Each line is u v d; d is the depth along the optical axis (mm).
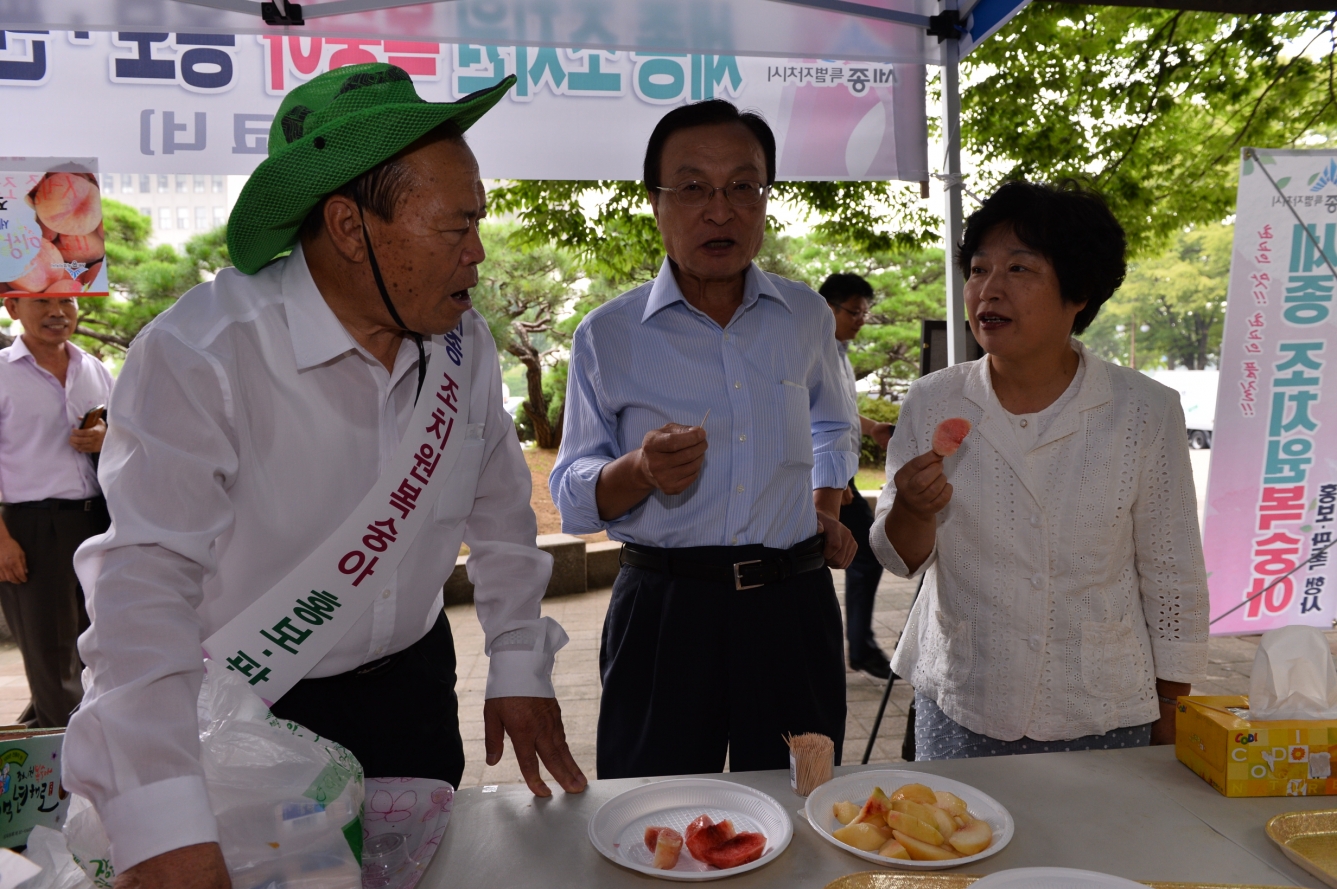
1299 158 3420
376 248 1046
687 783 1249
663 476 1509
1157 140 8102
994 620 1620
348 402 1170
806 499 1968
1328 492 3676
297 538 1170
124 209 10328
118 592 937
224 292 1125
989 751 1643
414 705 1371
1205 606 1584
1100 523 1571
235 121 2508
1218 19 7375
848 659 4488
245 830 922
